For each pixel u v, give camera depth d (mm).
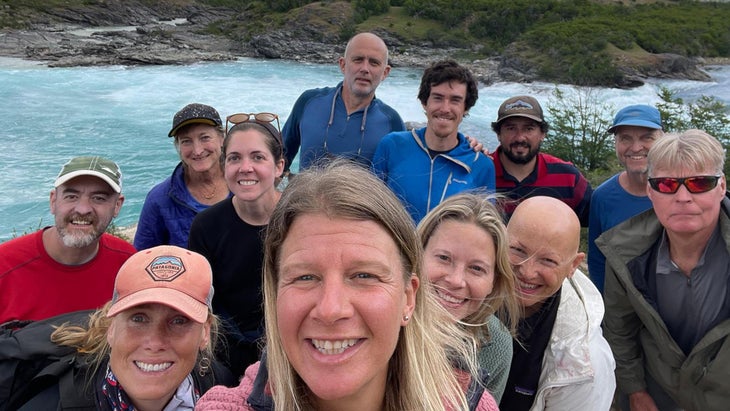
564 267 1005
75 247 1238
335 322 520
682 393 1261
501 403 1023
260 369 600
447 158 1640
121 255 1351
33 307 1230
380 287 540
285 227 560
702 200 1145
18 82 15070
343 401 574
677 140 1172
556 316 1012
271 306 575
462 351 701
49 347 942
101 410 903
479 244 928
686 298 1229
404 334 600
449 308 929
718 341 1190
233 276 1299
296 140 2105
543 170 1898
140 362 897
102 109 12164
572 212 1038
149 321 905
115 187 1293
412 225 585
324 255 531
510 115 1807
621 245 1300
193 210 1680
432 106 1638
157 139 9844
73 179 1244
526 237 1006
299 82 18078
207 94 14773
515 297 975
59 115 11305
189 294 921
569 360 967
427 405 585
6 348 939
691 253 1211
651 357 1316
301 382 571
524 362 1008
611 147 6469
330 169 592
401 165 1681
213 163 1709
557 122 6875
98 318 972
